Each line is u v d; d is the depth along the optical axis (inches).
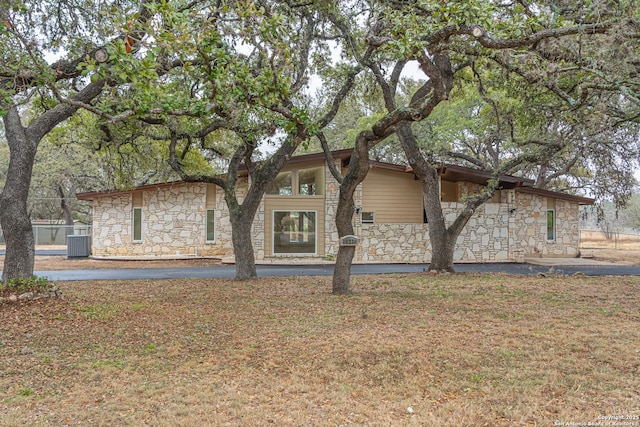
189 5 285.4
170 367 182.4
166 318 266.8
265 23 231.1
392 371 175.3
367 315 268.5
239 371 177.6
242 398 151.4
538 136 583.5
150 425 131.4
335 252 705.6
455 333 226.4
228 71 237.5
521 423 132.5
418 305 300.4
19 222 313.3
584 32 246.4
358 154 335.0
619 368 176.1
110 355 197.5
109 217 743.1
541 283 408.5
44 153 1045.2
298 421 134.2
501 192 745.0
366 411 141.2
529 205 786.2
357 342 210.7
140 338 223.8
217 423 132.6
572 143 514.3
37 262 666.8
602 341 210.1
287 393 156.3
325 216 705.6
